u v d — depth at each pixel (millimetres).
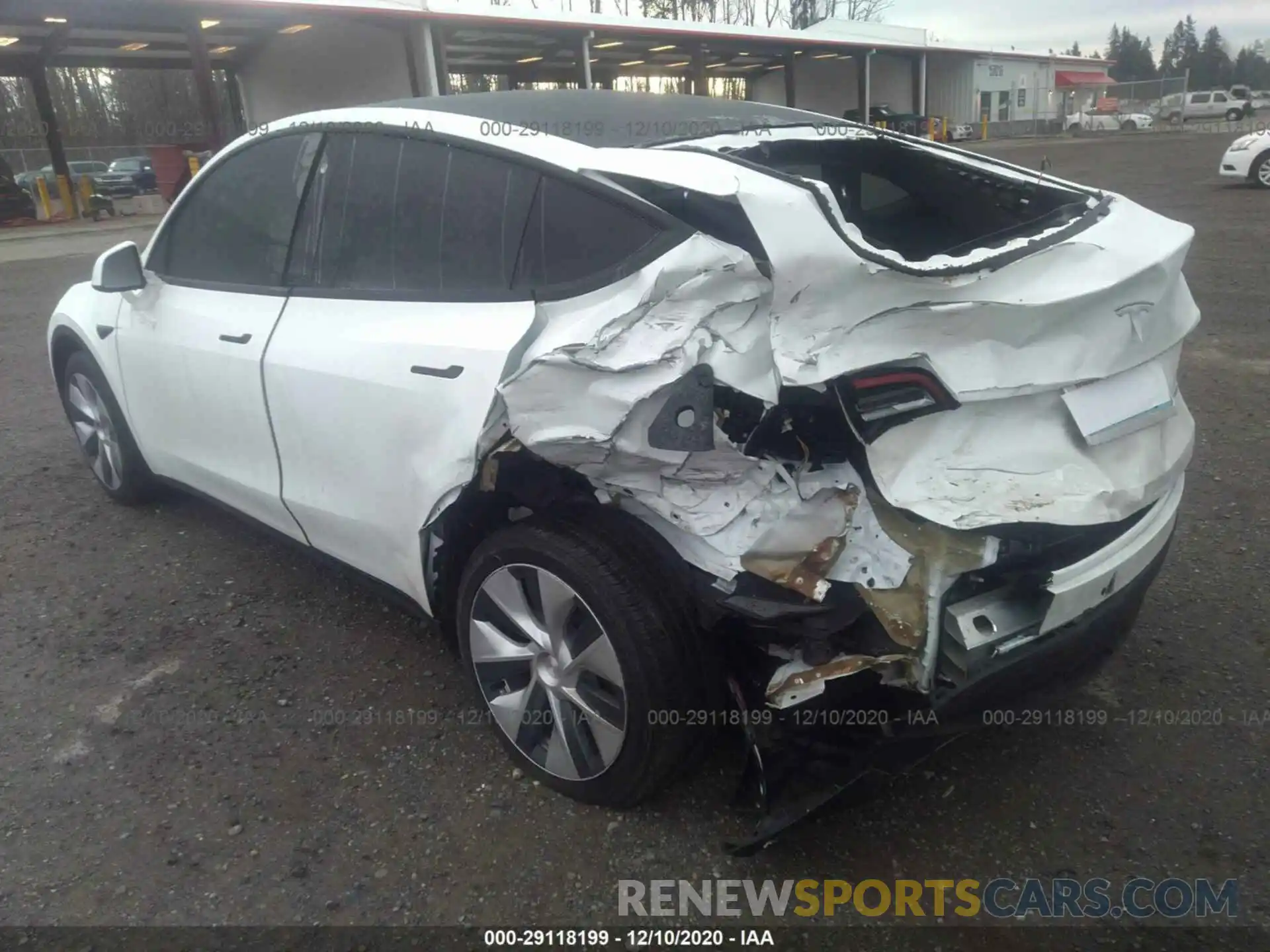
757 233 2111
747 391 2084
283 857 2479
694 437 2105
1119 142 35719
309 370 2965
